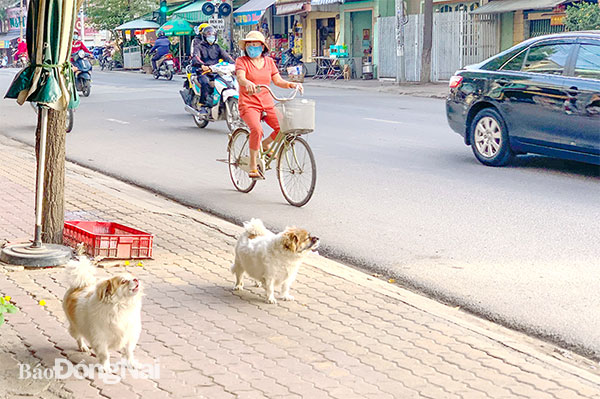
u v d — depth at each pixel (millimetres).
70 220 9180
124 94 28109
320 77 37719
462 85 13516
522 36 30750
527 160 13562
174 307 6488
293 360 5434
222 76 17500
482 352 5594
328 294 6879
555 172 12469
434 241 8742
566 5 28734
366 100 24984
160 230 9148
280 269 6535
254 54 10438
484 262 7957
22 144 16547
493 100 12930
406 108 22172
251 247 6668
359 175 12445
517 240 8680
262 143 10867
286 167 10688
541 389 4992
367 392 4941
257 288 7035
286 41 44000
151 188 12039
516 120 12602
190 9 49594
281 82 10602
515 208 10109
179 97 26469
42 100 7219
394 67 34438
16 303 6434
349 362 5406
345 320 6234
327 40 41062
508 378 5160
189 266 7695
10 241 8094
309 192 10367
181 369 5254
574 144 11867
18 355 5418
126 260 7785
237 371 5238
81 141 16641
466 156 14055
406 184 11711
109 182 12477
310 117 10211
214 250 8328
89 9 57844
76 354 5449
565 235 8820
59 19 7188
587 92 11555
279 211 10320
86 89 27391
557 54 12266
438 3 34219
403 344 5738
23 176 12312
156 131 17984
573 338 6055
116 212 10055
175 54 45188
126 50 51812
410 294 7121
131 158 14531
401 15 31250
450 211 10047
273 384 5043
